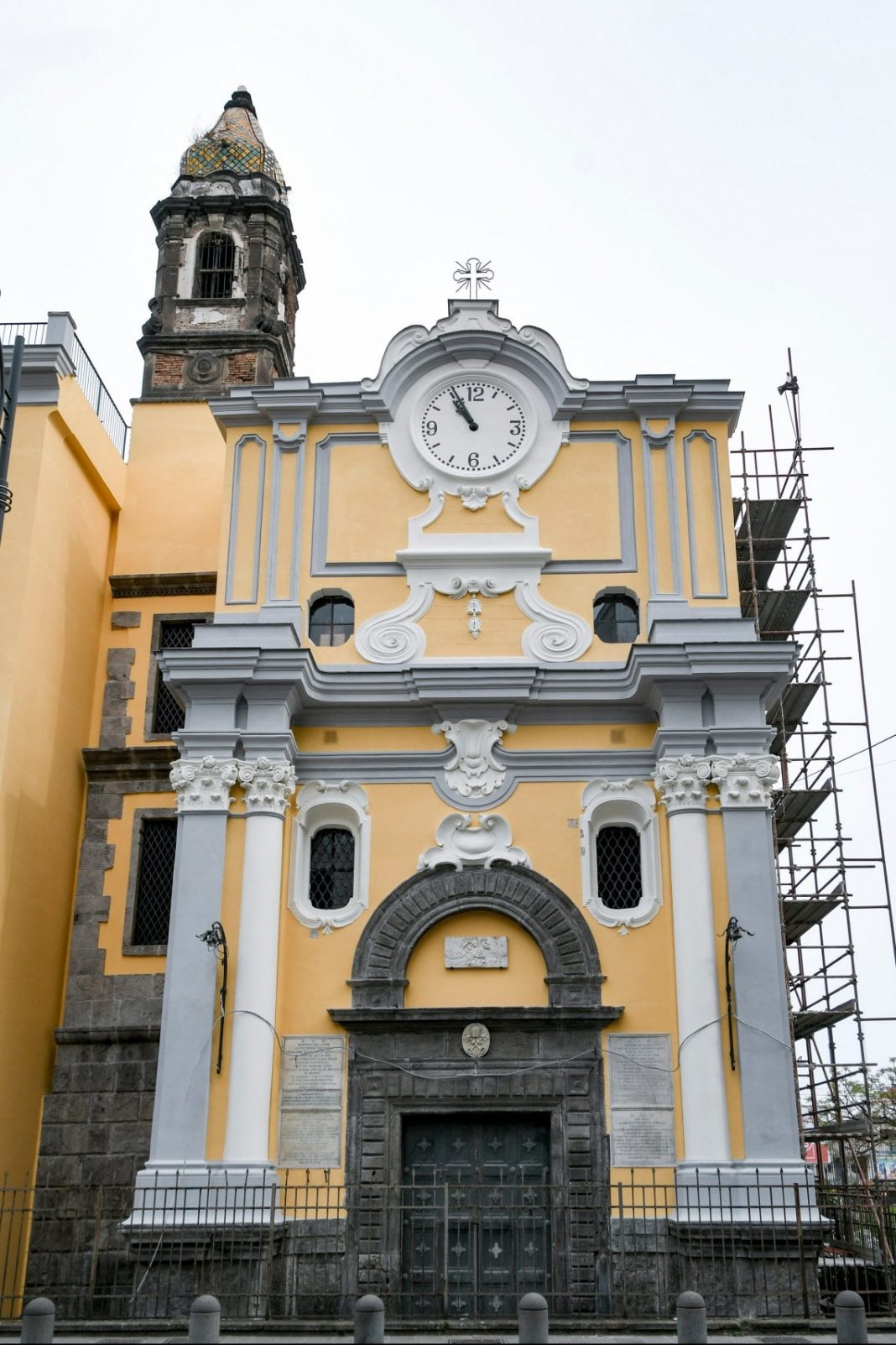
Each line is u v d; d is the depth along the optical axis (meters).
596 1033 20.16
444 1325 17.23
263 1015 19.86
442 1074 20.05
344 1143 19.83
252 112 32.94
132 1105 22.92
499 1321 17.58
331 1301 19.03
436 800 21.52
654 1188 18.44
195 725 21.27
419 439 23.45
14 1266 21.64
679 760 20.78
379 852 21.28
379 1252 19.27
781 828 27.61
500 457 23.34
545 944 20.64
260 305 29.16
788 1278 18.27
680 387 23.23
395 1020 20.17
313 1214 19.41
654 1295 18.91
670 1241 18.98
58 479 24.09
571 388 23.41
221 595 22.69
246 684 21.23
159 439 27.70
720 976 19.92
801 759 27.22
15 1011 21.84
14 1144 21.77
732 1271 18.34
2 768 21.59
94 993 23.55
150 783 24.69
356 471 23.42
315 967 20.70
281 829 20.89
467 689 21.66
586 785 21.48
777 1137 19.08
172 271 29.52
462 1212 19.73
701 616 22.09
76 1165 22.61
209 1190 18.84
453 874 21.05
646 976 20.45
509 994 20.58
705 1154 19.06
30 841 22.56
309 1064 20.22
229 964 20.11
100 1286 21.86
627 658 22.03
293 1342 16.27
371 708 21.92
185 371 28.55
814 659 27.28
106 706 25.44
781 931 20.89
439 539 22.94
